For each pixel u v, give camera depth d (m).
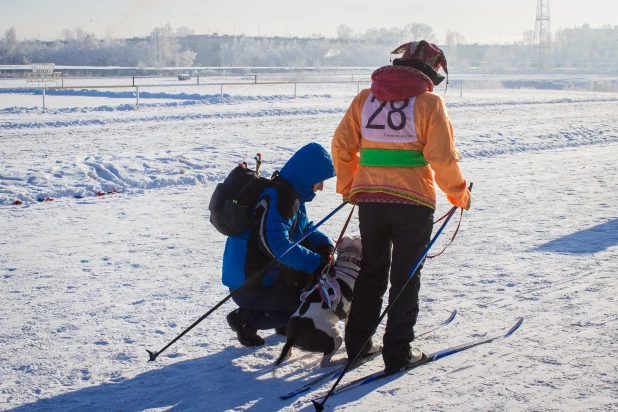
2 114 22.83
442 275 6.02
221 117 22.86
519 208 9.09
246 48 130.38
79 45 130.38
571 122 22.20
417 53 3.78
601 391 3.64
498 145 16.19
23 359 4.29
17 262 6.60
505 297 5.36
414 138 3.67
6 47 123.19
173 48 125.62
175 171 12.05
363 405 3.59
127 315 5.10
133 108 25.73
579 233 7.56
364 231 3.90
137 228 8.09
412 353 4.05
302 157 4.20
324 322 3.93
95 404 3.69
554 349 4.26
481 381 3.83
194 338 4.65
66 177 11.36
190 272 6.26
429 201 3.75
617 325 4.65
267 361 4.25
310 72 81.62
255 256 4.18
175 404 3.69
